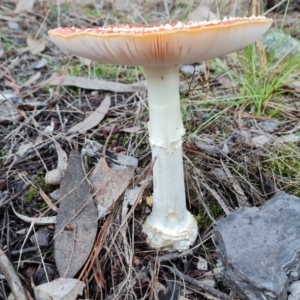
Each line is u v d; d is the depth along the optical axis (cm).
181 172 20
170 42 14
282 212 20
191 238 21
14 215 23
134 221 22
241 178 24
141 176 23
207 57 16
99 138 28
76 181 23
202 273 20
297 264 18
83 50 16
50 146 27
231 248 18
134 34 14
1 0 52
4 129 29
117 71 37
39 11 48
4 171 26
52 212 23
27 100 33
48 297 19
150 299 19
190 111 30
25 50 41
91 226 21
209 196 24
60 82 33
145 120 29
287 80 32
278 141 27
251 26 15
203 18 40
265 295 17
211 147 26
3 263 20
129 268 20
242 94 30
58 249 21
